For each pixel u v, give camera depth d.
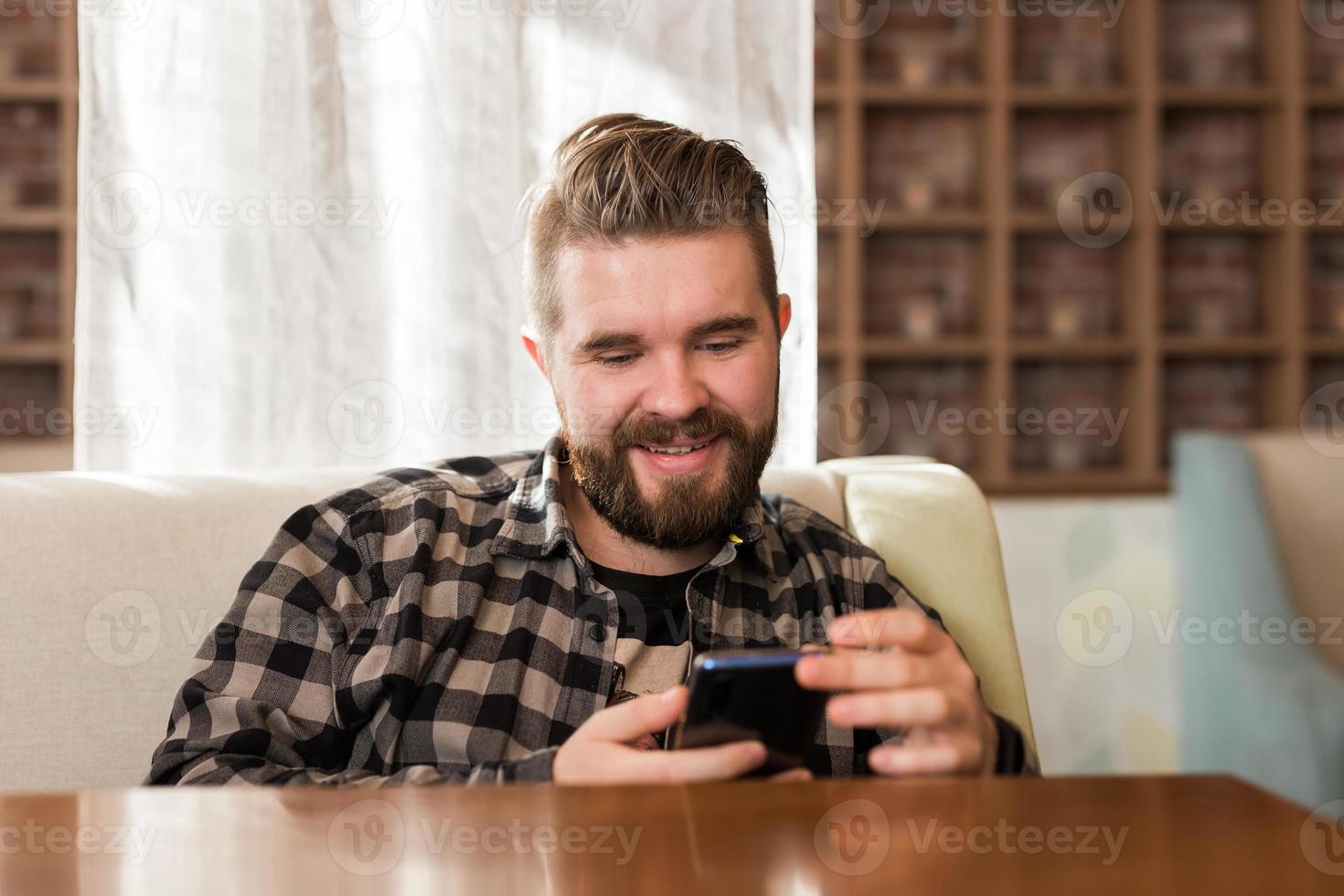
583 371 0.88
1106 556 1.77
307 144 1.27
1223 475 1.25
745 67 1.31
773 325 0.92
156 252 1.24
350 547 0.88
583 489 0.92
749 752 0.63
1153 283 2.29
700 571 0.92
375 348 1.29
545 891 0.40
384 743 0.81
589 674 0.87
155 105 1.24
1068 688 1.67
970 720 0.67
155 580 0.90
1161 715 1.53
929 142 2.68
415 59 1.28
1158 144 2.26
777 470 1.12
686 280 0.85
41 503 0.89
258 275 1.26
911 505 1.07
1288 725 1.12
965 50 2.65
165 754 0.77
